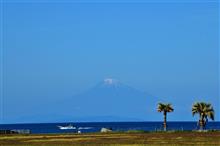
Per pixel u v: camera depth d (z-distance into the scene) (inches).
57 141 4404.5
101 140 4498.0
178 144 3777.1
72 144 3900.1
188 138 4662.9
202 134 5565.9
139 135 5536.4
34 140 4633.4
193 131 6569.9
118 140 4458.7
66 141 4387.3
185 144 3767.2
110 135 5674.2
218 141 4133.9
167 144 3784.5
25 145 3836.1
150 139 4576.8
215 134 5546.3
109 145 3745.1
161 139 4552.2
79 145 3772.1
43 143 4084.6
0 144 3964.1
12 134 6624.0
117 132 6791.3
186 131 6609.3
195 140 4311.0
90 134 6127.0
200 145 3651.6
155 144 3806.6
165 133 6067.9
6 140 4667.8
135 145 3705.7
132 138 4820.4
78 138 4963.1
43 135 5994.1
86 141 4347.9
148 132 6530.5
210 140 4291.3
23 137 5359.3
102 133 6491.1
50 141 4419.3
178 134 5659.5
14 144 3969.0
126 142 4116.6
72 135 5861.2
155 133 6122.1
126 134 5944.9
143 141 4244.6
